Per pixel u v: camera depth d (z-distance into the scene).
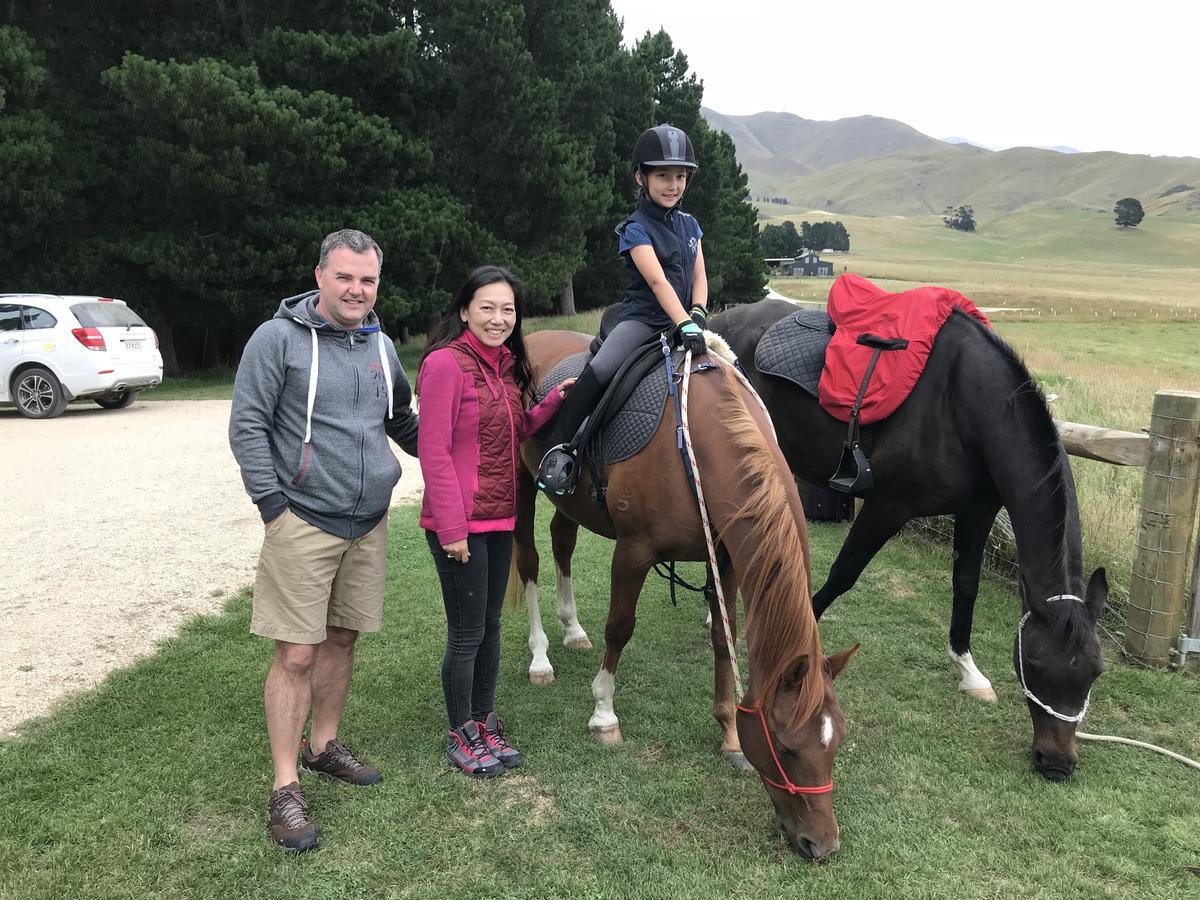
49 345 10.41
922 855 2.41
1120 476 5.37
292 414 2.47
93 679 3.46
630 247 2.95
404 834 2.50
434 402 2.63
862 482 3.25
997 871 2.35
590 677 3.63
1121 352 25.34
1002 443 2.96
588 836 2.49
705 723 3.21
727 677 2.88
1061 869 2.35
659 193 2.94
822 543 5.48
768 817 2.58
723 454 2.58
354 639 2.81
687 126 26.78
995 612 4.30
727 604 2.83
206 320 16.45
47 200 13.65
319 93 14.03
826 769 2.18
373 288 2.54
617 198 23.94
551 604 4.53
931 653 3.85
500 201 17.59
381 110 16.31
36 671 3.53
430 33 16.81
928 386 3.18
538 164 16.92
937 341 3.21
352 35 15.10
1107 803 2.67
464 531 2.64
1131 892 2.27
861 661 3.77
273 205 14.13
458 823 2.56
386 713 3.25
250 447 2.40
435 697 3.39
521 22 16.80
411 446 2.96
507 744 2.96
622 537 2.88
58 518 5.91
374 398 2.61
